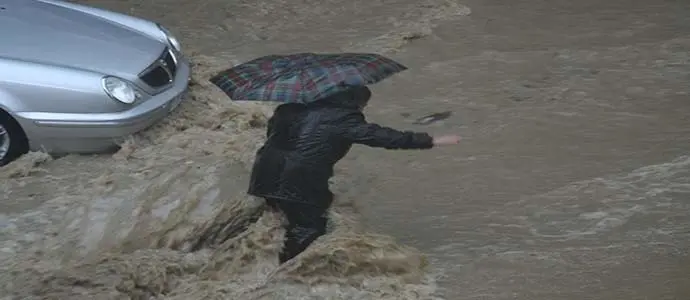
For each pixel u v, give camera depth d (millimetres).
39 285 20062
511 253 21656
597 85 33656
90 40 29156
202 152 28047
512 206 24234
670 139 28281
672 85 33406
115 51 28797
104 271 20438
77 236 23375
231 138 28969
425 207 24422
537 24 41969
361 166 27156
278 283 19984
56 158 27875
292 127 20500
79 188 25953
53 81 26844
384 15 43812
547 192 24953
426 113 31406
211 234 22609
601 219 23172
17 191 25969
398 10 44500
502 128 29781
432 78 35000
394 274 20469
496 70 35688
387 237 21641
